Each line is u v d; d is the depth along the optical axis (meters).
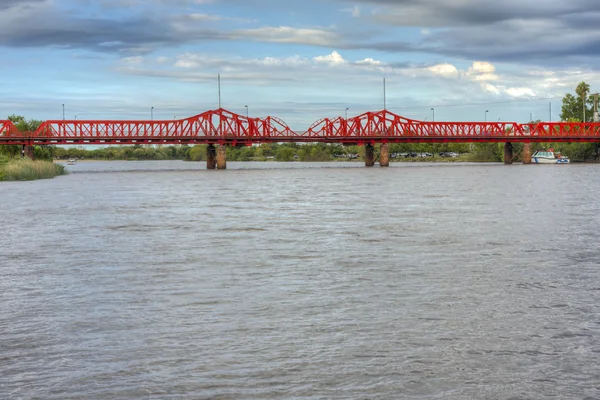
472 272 28.28
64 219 50.00
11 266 30.34
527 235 39.28
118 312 22.16
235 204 61.84
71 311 22.36
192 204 62.53
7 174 118.62
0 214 54.12
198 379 16.56
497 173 137.50
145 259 31.84
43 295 24.59
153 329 20.28
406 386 16.20
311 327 20.39
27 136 160.12
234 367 17.28
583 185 91.25
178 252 33.81
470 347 18.67
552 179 109.25
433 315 21.61
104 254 33.44
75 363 17.59
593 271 28.50
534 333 19.84
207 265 30.19
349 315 21.62
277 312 22.02
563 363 17.58
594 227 43.00
